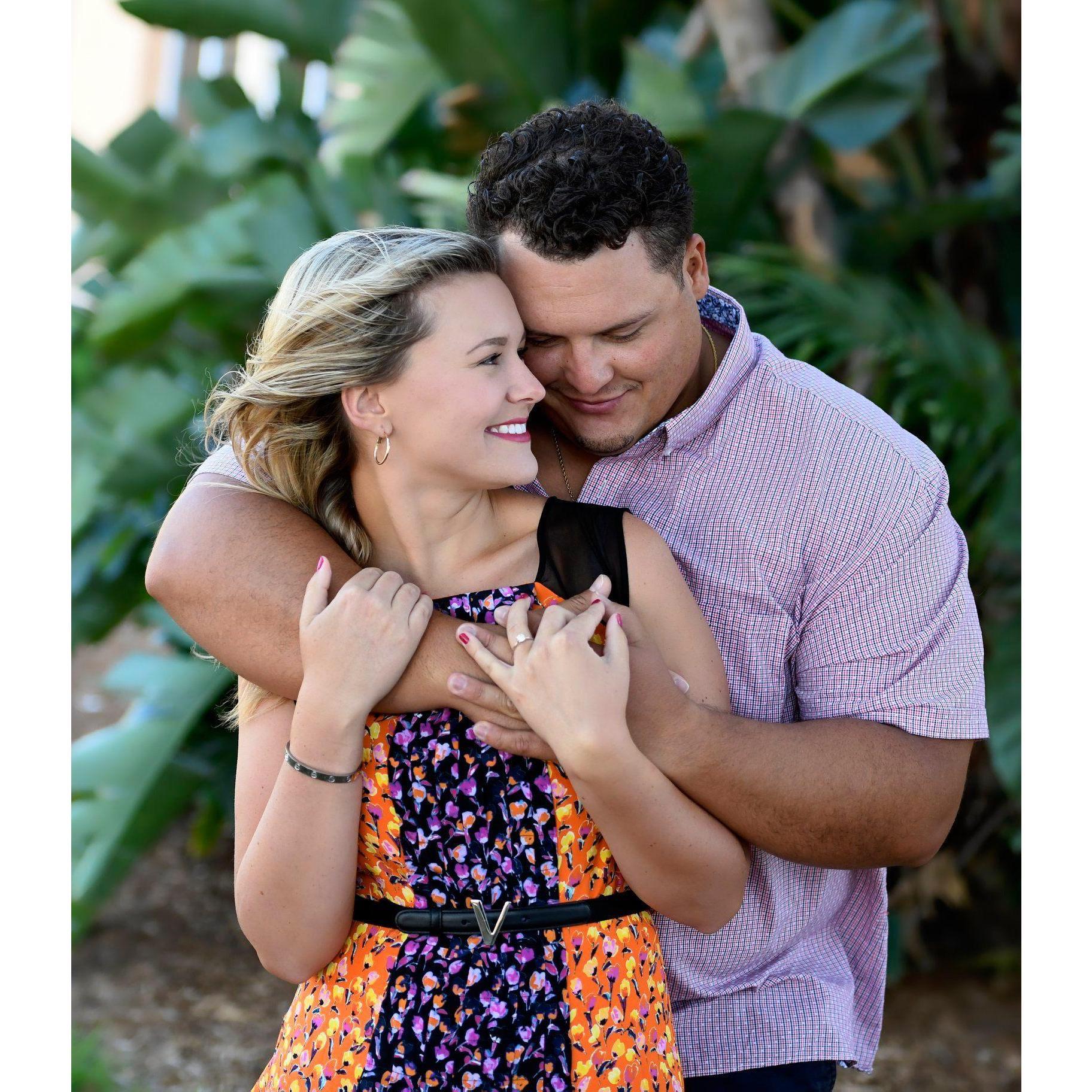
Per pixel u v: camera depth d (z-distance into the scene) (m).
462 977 1.53
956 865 4.29
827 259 4.33
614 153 1.59
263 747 1.67
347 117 4.49
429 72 4.48
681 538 1.81
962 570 1.76
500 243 1.65
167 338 4.36
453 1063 1.51
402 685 1.56
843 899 1.91
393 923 1.59
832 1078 1.89
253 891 1.57
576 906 1.55
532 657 1.47
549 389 1.75
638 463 1.83
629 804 1.48
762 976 1.81
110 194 4.40
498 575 1.65
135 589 4.36
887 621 1.73
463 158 4.82
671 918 1.62
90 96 8.22
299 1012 1.63
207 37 4.72
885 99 4.00
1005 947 4.57
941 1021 4.26
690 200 1.69
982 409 3.59
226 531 1.66
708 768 1.54
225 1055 4.18
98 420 4.12
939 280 4.61
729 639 1.81
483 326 1.55
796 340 3.71
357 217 4.41
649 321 1.65
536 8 4.38
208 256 4.12
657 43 5.25
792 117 3.97
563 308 1.62
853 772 1.62
